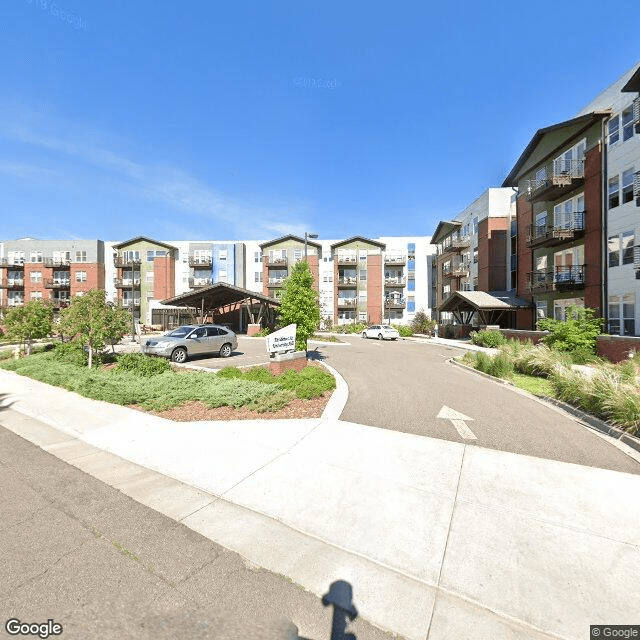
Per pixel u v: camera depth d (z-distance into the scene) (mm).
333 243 50281
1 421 7211
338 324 48969
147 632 2336
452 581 2795
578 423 6855
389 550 3156
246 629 2377
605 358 14531
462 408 7883
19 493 4238
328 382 9617
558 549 3152
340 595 2674
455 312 35125
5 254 53094
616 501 3973
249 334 35062
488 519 3615
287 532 3443
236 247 52375
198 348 15664
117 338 13188
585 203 19688
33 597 2615
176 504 3969
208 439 5938
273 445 5633
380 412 7492
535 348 14164
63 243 52250
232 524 3584
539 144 23672
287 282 15180
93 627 2373
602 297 18406
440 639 2326
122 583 2766
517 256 28094
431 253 51531
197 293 34500
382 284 50438
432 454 5270
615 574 2857
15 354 17078
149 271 51031
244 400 7797
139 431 6406
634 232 16766
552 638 2330
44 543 3258
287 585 2775
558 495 4098
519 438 5992
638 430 5898
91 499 4090
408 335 39188
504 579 2805
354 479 4488
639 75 15367
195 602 2596
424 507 3838
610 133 18297
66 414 7520
